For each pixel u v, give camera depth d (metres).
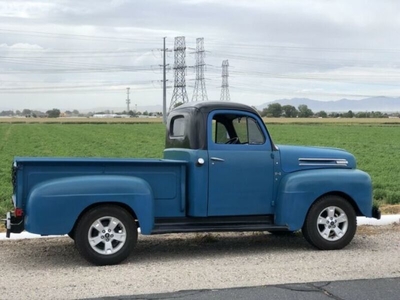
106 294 6.80
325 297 6.67
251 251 9.57
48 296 6.72
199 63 98.38
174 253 9.41
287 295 6.74
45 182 8.32
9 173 23.95
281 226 9.40
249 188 9.33
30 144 48.53
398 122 111.69
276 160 9.50
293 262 8.57
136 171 8.79
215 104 9.26
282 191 9.42
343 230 9.63
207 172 9.07
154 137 60.22
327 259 8.79
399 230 11.41
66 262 8.71
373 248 9.66
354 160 10.24
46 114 190.75
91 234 8.45
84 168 8.52
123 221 8.55
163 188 8.96
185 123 9.40
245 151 9.32
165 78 89.19
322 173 9.63
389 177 22.28
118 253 8.51
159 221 9.04
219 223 9.32
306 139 57.81
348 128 85.62
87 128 85.81
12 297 6.69
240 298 6.62
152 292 6.87
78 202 8.29
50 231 8.19
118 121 118.00
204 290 6.94
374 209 10.05
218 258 8.96
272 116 146.12
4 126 95.06
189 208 9.10
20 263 8.65
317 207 9.50
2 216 12.69
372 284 7.22
